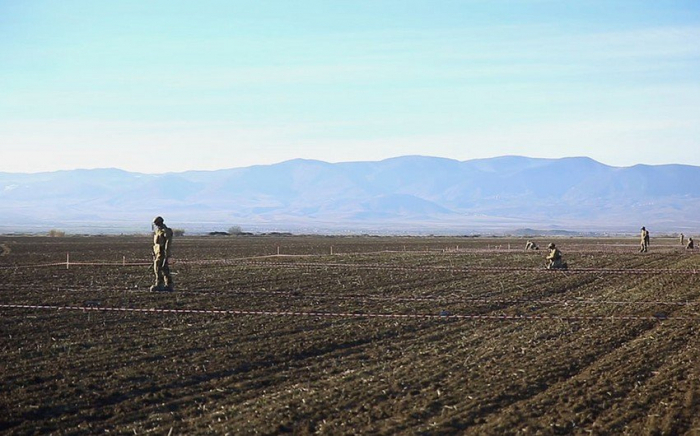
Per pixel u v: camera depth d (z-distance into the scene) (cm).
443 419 1591
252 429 1518
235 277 4456
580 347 2317
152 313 2903
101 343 2305
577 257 6956
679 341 2453
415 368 2012
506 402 1722
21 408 1645
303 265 5562
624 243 11562
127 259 6141
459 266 5578
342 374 1952
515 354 2202
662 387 1864
